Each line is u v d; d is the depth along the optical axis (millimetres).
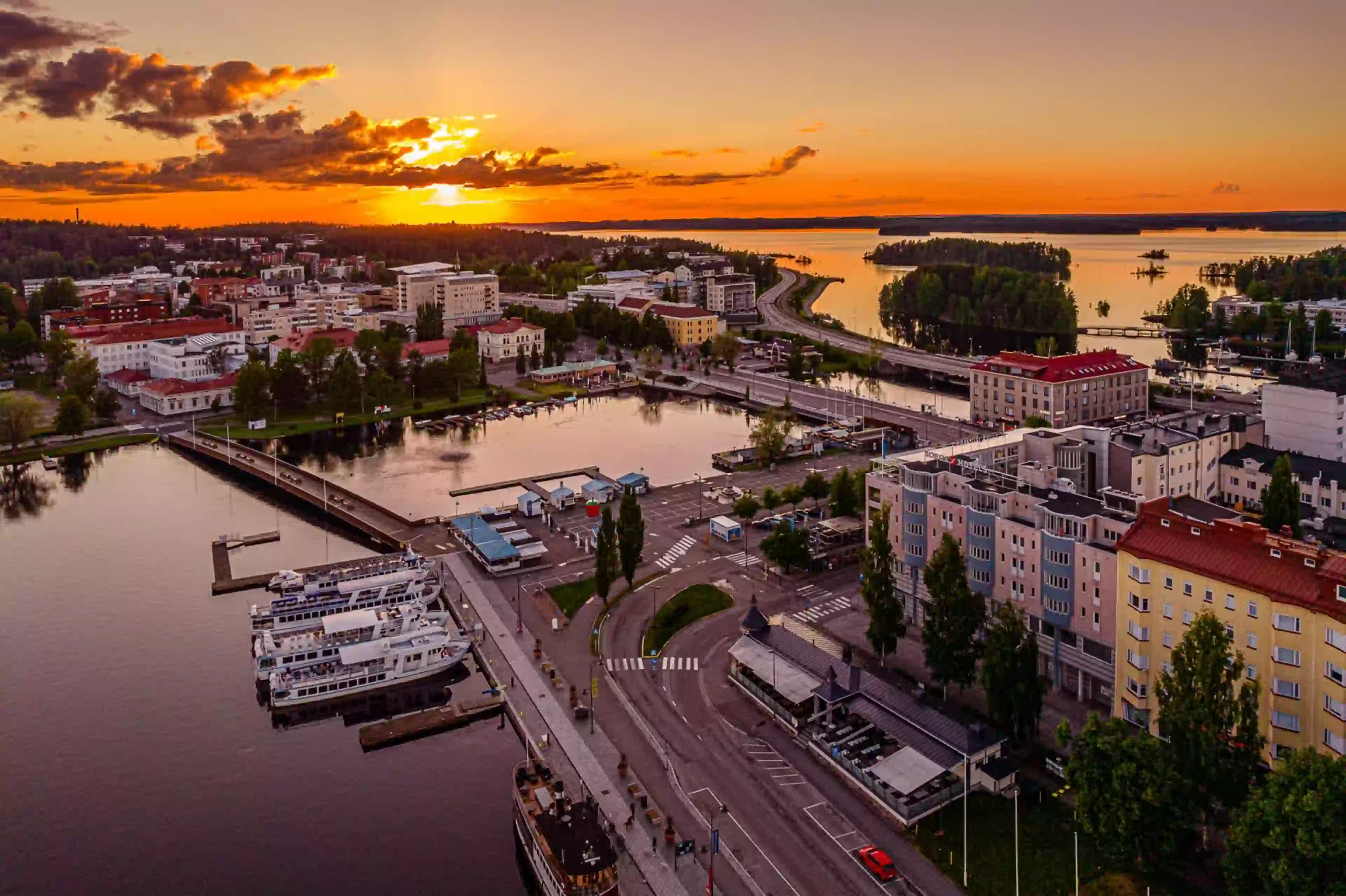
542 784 139500
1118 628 144750
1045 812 131500
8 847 132625
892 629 168750
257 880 126938
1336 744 118250
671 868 123500
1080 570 157000
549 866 119250
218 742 160000
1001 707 141500
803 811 135000
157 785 147625
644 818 133875
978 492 176125
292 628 197375
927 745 140000
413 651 178750
